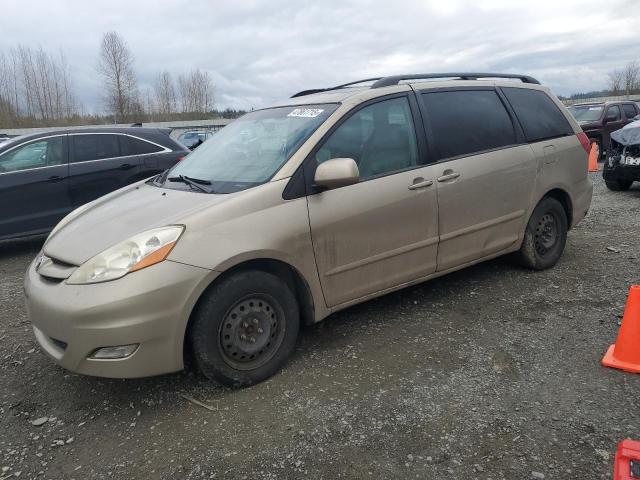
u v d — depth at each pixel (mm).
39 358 3822
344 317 4230
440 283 4883
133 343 2875
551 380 3191
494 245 4496
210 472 2562
